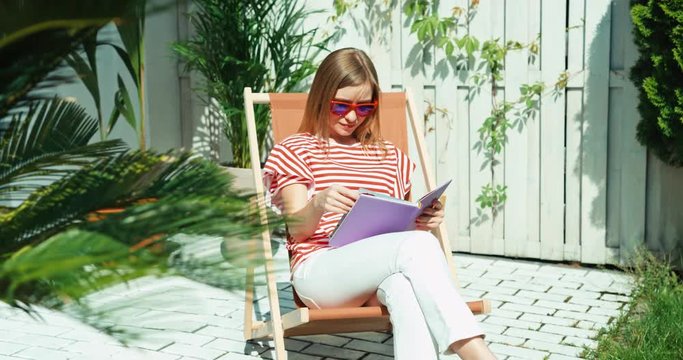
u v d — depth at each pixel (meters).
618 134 4.78
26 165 1.32
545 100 4.89
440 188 3.02
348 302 3.05
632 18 4.26
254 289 1.18
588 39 4.75
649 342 3.54
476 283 4.67
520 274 4.83
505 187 5.06
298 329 3.11
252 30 5.21
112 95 5.32
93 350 3.67
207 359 3.58
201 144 5.90
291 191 3.27
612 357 3.42
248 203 1.29
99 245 1.10
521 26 4.89
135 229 1.17
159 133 5.75
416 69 5.19
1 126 1.28
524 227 5.07
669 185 4.70
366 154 3.44
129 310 1.16
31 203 1.29
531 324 4.02
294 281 3.22
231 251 1.20
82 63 1.23
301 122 3.56
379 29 5.24
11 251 1.22
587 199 4.88
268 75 5.39
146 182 1.32
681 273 4.69
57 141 1.36
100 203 1.28
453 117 5.14
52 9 1.09
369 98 3.34
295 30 5.43
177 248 1.17
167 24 5.72
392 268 2.85
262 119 5.30
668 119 4.25
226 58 5.03
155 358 3.58
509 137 5.02
